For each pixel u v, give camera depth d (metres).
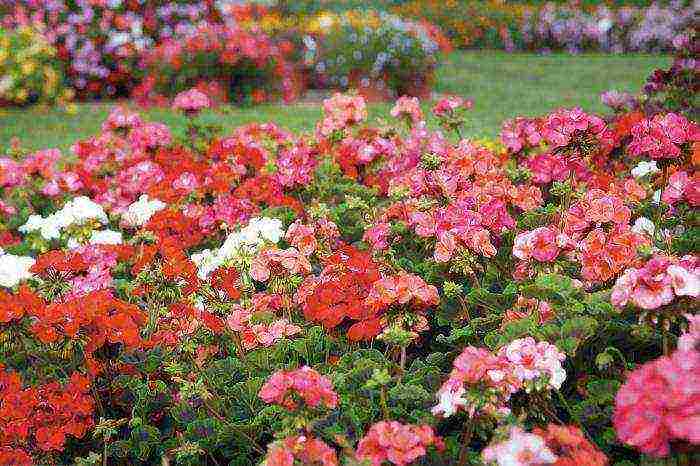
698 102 5.86
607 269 2.82
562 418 2.73
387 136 5.32
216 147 5.62
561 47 19.88
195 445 2.67
